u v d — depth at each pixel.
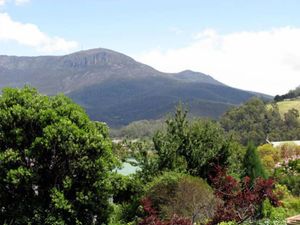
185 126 23.83
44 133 14.93
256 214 21.70
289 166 45.56
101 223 16.16
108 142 16.39
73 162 15.42
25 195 15.18
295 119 138.75
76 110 16.33
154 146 22.62
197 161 23.22
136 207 20.42
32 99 15.92
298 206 27.80
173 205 19.11
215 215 16.70
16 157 14.78
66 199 15.08
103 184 15.72
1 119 15.20
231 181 17.48
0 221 15.07
